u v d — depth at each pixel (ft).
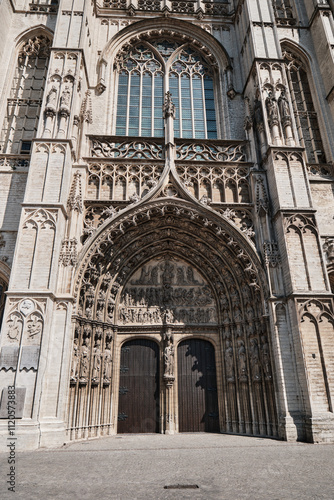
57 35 67.41
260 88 67.26
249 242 56.95
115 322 59.72
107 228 56.70
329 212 63.57
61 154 55.31
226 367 58.18
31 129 71.26
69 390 47.93
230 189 62.64
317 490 19.60
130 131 74.95
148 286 64.49
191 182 62.85
